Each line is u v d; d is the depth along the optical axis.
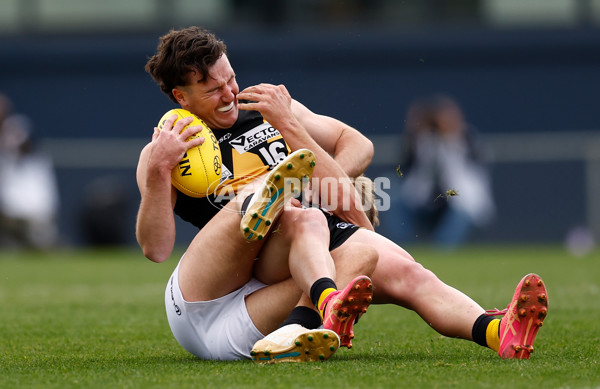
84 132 55.72
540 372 10.91
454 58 55.16
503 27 55.50
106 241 47.50
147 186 12.41
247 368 11.37
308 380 10.41
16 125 45.62
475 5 56.66
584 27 55.25
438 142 42.03
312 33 55.66
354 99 54.88
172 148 12.38
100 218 47.25
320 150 13.19
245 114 13.53
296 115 14.09
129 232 48.50
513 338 11.91
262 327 12.40
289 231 12.16
